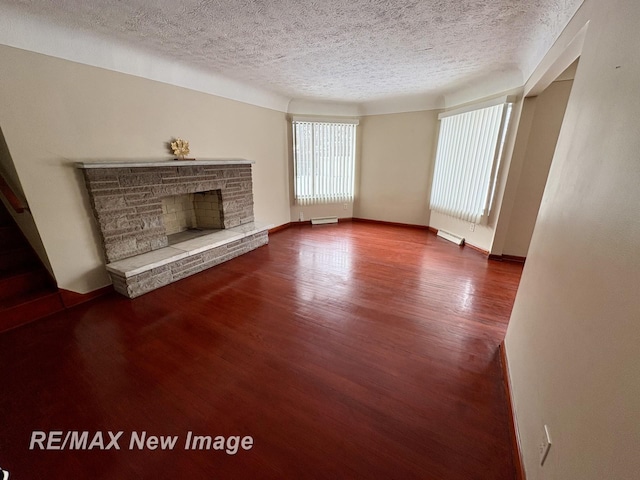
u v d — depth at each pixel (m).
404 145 4.82
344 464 1.15
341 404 1.44
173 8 1.79
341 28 2.06
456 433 1.28
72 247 2.31
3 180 2.07
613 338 0.66
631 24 0.81
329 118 4.89
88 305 2.39
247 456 1.19
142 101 2.65
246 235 3.58
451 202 4.18
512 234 3.40
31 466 1.15
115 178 2.44
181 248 2.95
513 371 1.46
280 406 1.43
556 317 1.03
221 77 3.31
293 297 2.57
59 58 2.07
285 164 4.87
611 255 0.72
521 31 2.10
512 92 3.12
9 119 1.88
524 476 1.03
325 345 1.90
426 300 2.50
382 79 3.39
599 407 0.66
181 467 1.15
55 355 1.79
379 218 5.45
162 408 1.41
